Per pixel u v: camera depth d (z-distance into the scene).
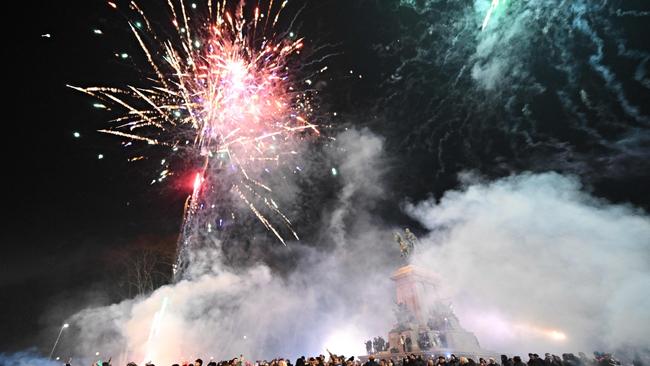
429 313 27.05
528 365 14.74
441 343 23.70
